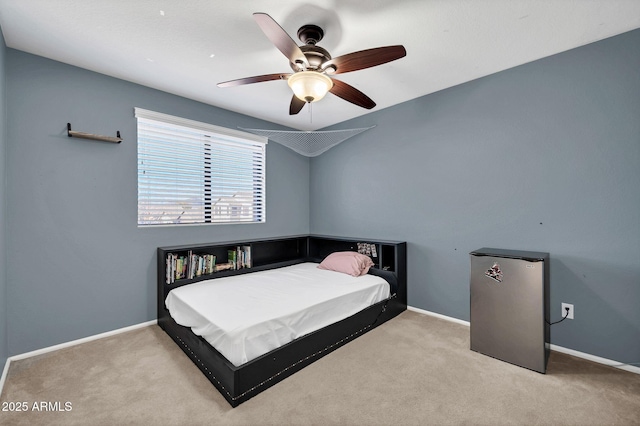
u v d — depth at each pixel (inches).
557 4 66.8
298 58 67.7
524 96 95.8
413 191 126.8
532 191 94.7
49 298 91.7
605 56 81.4
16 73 85.8
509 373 77.7
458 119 111.9
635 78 77.3
